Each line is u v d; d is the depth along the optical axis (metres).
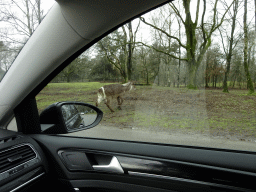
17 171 0.71
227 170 0.77
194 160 0.84
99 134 1.79
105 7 0.69
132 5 0.71
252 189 0.73
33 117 0.95
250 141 0.91
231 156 0.84
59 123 1.00
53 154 0.91
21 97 0.87
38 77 0.83
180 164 0.84
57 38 0.77
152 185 0.86
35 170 0.79
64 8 0.71
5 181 0.65
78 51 0.84
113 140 1.04
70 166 0.93
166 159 0.87
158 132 1.16
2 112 0.86
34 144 0.86
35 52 0.80
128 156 0.92
